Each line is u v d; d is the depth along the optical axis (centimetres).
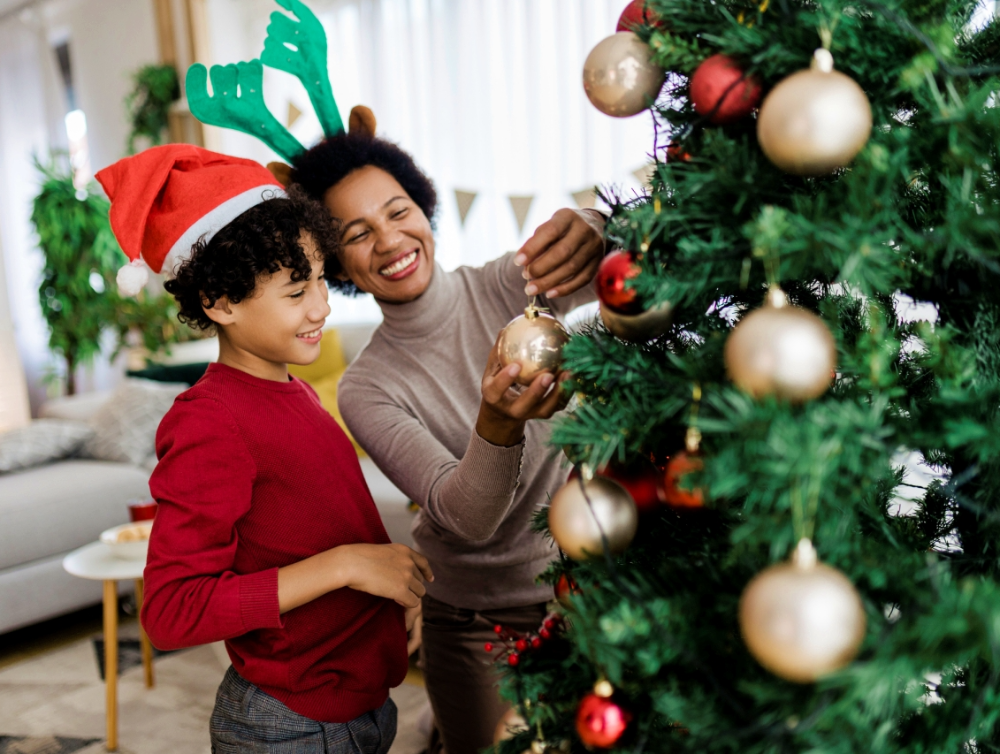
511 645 64
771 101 43
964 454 52
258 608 78
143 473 268
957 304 54
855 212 42
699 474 45
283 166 118
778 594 39
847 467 42
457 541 113
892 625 39
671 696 45
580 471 56
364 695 90
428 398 112
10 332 477
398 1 337
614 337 59
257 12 399
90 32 465
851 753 40
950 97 46
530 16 290
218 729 89
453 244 329
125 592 258
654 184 57
